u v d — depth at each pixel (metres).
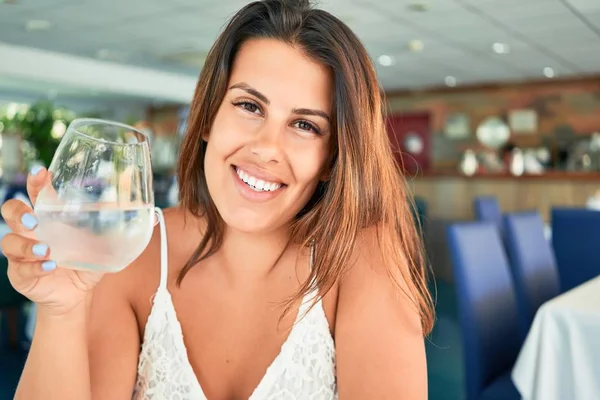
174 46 8.37
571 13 5.93
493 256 2.25
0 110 14.43
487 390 1.99
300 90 0.78
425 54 8.23
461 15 6.07
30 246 0.57
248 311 0.90
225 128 0.80
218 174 0.82
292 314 0.88
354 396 0.84
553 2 5.54
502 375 2.10
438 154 11.96
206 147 0.90
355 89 0.80
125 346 0.90
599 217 3.33
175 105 14.85
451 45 7.58
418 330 0.86
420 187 7.19
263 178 0.80
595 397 1.60
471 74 10.07
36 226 0.58
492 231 2.31
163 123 15.22
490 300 2.14
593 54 8.12
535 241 2.83
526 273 2.66
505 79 10.64
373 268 0.88
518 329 2.30
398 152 0.92
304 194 0.84
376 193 0.85
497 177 6.72
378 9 5.86
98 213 0.58
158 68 11.20
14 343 3.57
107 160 0.59
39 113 8.50
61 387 0.71
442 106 11.84
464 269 2.05
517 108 10.98
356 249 0.89
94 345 0.89
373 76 0.84
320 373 0.87
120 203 0.60
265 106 0.79
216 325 0.91
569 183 6.36
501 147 11.18
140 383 0.90
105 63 10.66
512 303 2.30
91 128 0.64
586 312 1.63
